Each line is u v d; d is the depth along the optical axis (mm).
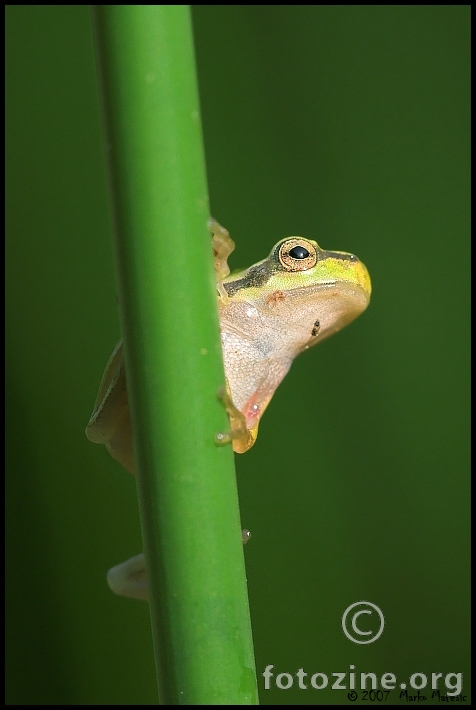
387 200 465
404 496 461
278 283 449
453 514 461
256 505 461
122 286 405
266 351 451
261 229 463
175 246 397
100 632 459
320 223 463
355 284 450
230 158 464
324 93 465
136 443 408
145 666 461
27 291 460
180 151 388
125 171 385
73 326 462
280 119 464
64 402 461
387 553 460
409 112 466
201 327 406
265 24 465
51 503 459
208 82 464
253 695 409
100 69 378
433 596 460
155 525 408
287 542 460
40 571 457
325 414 462
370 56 466
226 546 408
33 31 462
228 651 408
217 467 407
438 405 463
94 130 463
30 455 458
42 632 456
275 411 462
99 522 461
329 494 461
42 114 462
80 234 463
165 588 408
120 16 369
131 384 407
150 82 376
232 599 408
